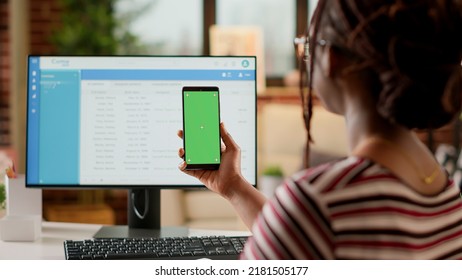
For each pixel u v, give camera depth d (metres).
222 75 2.23
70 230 2.37
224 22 7.82
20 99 6.89
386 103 1.10
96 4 7.04
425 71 1.10
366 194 1.07
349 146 1.18
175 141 2.23
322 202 1.05
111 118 2.23
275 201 1.09
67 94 2.22
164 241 1.98
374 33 1.10
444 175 1.23
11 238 2.17
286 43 7.94
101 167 2.23
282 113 6.78
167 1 7.65
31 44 7.16
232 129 2.23
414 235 1.11
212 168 1.92
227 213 5.24
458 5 1.15
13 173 2.35
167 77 2.23
